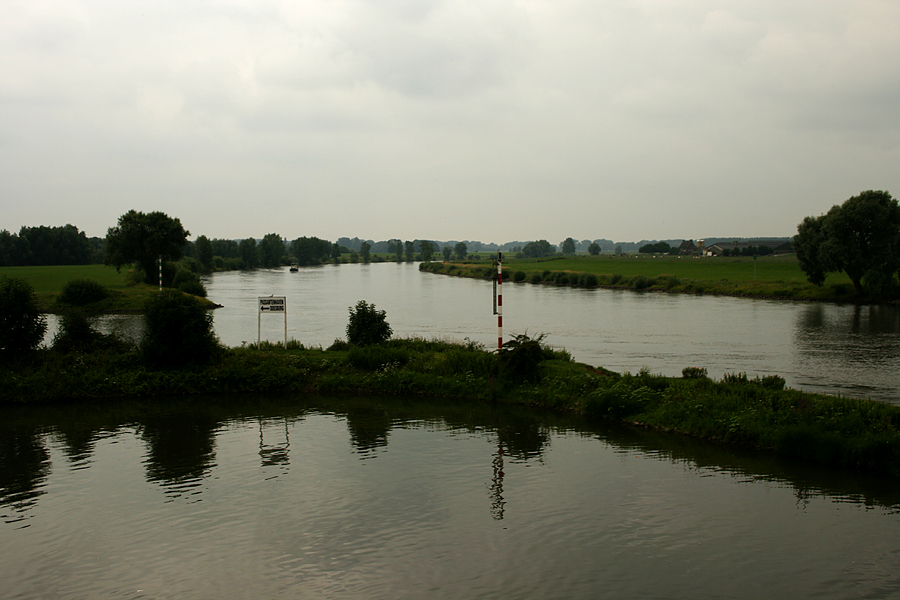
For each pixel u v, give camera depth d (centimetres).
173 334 2723
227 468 1662
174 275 9425
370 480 1572
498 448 1845
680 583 1079
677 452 1803
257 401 2478
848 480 1566
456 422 2148
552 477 1595
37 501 1434
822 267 7888
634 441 1919
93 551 1195
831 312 6519
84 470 1647
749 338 4584
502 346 2662
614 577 1098
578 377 2488
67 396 2473
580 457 1759
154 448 1844
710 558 1166
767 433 1825
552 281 12419
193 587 1066
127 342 3005
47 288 8562
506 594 1043
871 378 3056
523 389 2469
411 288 11000
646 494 1478
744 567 1132
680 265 15475
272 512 1372
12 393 2425
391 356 2870
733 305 7450
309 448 1842
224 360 2816
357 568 1129
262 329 5062
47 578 1095
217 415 2248
